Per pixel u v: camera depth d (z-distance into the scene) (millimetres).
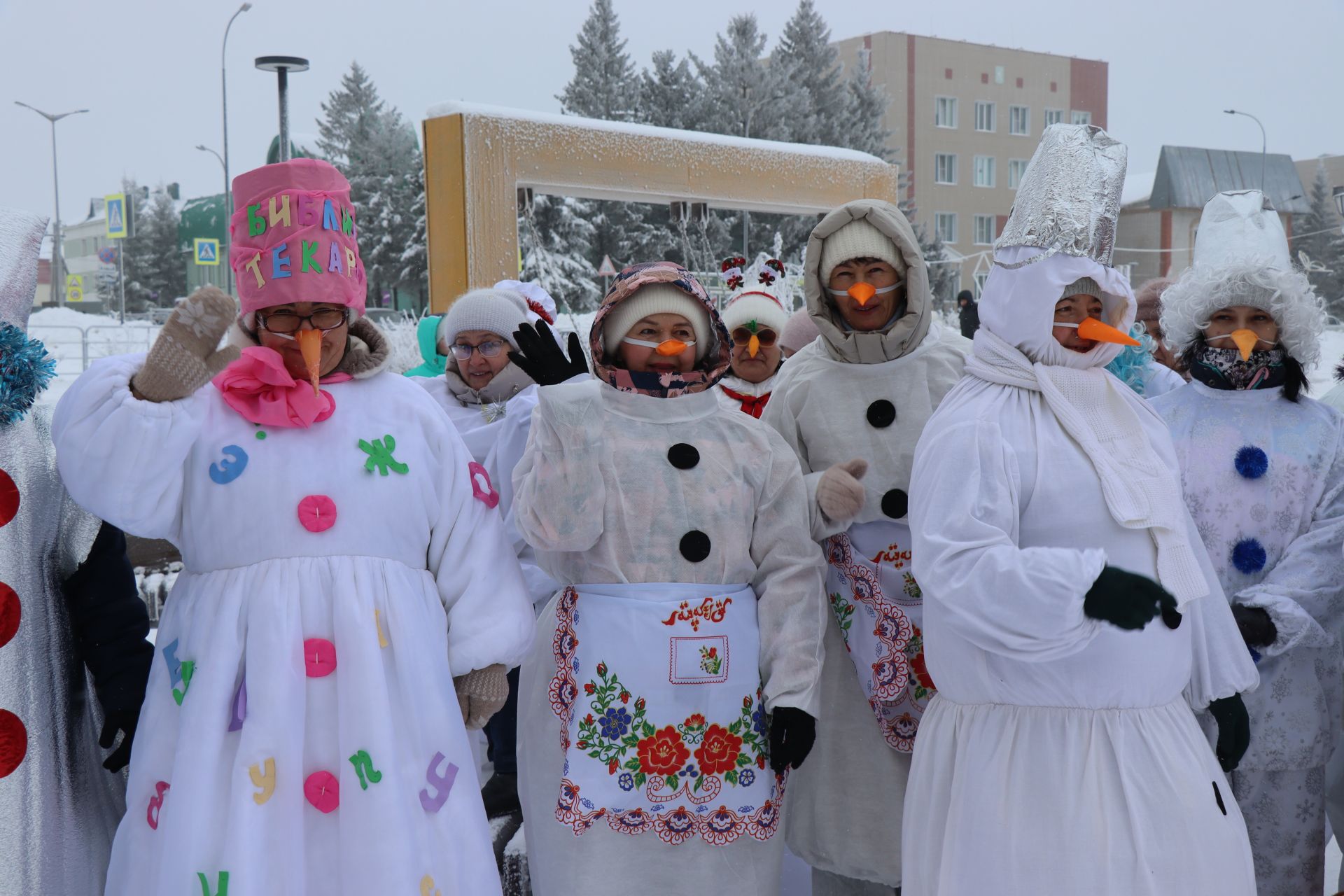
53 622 2137
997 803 2098
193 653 2027
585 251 30656
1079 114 50250
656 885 2400
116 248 53938
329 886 1999
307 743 2020
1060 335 2250
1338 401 3186
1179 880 2027
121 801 2311
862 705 2809
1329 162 54625
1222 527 2836
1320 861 2857
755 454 2543
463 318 3811
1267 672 2775
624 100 36875
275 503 2064
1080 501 2145
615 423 2508
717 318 2541
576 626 2453
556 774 2518
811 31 39281
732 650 2422
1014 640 2014
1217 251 3002
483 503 2305
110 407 1974
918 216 47312
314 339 2096
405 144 41938
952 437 2184
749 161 8344
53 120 36062
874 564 2775
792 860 3328
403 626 2088
